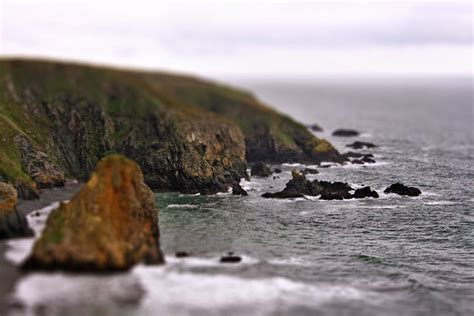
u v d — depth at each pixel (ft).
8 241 254.68
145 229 249.14
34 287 207.51
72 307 195.42
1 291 203.62
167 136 420.77
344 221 311.06
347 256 259.39
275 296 213.46
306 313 201.57
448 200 353.10
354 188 376.89
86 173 401.90
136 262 232.12
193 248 262.67
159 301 203.72
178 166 388.98
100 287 210.79
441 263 254.47
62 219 235.20
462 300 217.56
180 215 318.45
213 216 316.81
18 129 390.01
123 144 425.28
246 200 352.69
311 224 304.91
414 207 337.52
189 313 196.65
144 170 397.19
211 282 222.07
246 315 197.77
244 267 240.12
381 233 292.81
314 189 363.35
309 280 229.86
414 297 218.38
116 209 241.55
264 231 291.79
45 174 369.09
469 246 276.41
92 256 221.25
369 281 231.71
